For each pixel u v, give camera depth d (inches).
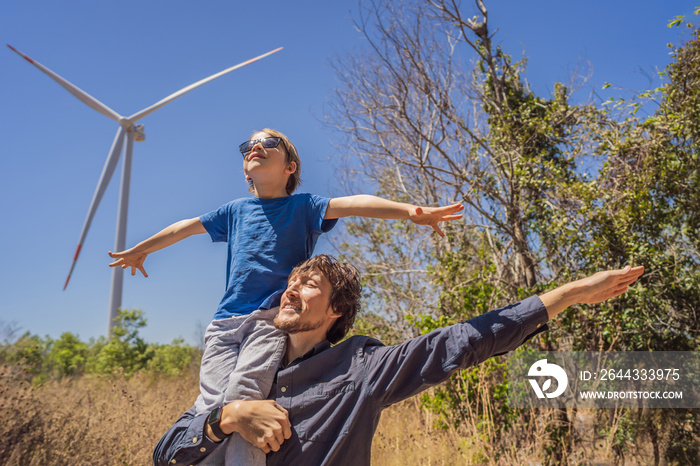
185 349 561.9
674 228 270.2
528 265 316.8
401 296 399.2
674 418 256.1
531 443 255.8
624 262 276.5
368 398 68.2
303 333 74.9
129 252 96.3
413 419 301.1
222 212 93.6
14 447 175.5
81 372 540.7
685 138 269.3
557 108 333.1
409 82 360.2
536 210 316.8
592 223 283.6
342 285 76.0
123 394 261.7
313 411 68.3
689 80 271.4
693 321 259.1
